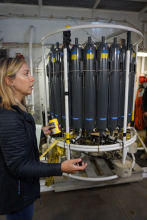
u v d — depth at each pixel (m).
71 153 2.20
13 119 0.66
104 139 1.86
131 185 1.95
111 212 1.56
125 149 1.69
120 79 1.62
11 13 3.34
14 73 0.75
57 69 1.68
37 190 0.89
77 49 1.50
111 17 3.71
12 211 0.80
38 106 3.74
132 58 1.66
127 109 1.67
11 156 0.64
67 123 1.61
